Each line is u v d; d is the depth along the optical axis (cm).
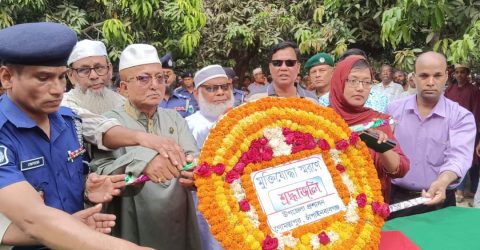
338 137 196
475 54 403
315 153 191
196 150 246
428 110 322
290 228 177
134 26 645
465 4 440
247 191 174
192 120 344
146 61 236
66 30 164
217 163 174
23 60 155
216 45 844
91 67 290
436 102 320
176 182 217
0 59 161
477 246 209
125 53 240
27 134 171
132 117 241
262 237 170
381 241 214
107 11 640
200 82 344
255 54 935
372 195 196
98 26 646
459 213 256
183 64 836
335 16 651
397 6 441
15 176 153
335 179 191
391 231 226
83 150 192
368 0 565
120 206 212
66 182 181
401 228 235
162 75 244
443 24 430
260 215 173
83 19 620
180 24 636
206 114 345
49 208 143
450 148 312
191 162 179
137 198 213
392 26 425
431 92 312
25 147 169
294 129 191
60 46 159
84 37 651
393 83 668
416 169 322
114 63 650
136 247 139
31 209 143
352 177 196
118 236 214
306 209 182
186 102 566
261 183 179
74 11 624
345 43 666
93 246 136
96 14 661
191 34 654
